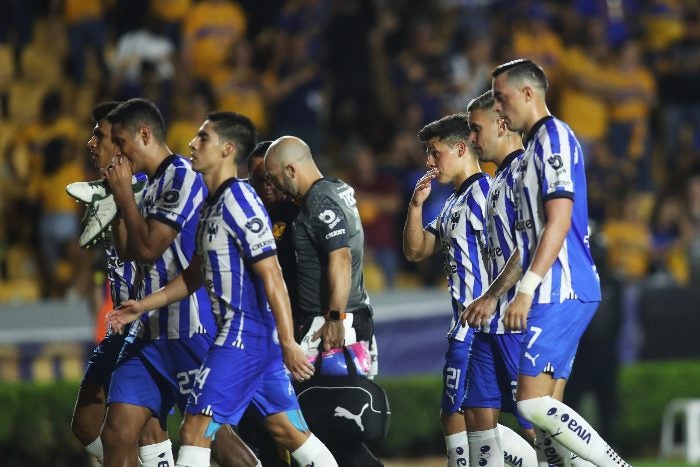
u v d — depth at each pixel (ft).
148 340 77.05
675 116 208.85
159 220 74.84
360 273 84.84
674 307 152.76
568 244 71.87
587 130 195.42
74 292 142.72
